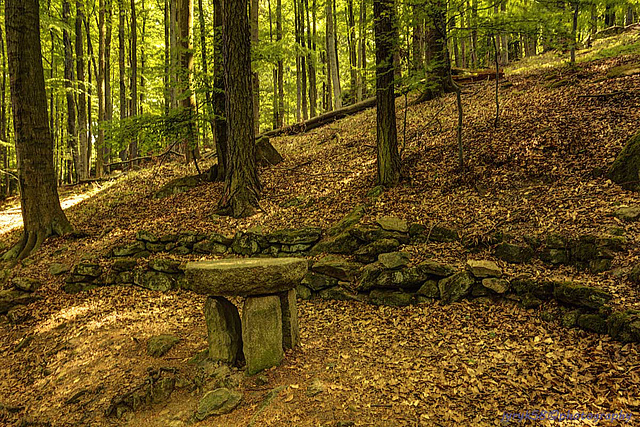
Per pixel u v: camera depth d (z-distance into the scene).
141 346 5.29
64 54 18.11
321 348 4.79
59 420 4.14
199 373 4.40
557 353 3.98
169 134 10.83
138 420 3.94
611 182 6.16
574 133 7.64
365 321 5.44
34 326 6.59
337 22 23.28
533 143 7.83
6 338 6.43
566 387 3.46
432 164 8.61
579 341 4.11
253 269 4.14
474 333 4.67
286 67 29.95
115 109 30.17
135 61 20.72
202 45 11.38
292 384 4.02
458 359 4.18
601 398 3.24
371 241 6.58
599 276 4.75
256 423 3.51
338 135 13.09
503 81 12.72
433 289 5.57
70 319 6.57
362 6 19.19
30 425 4.17
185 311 6.38
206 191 10.77
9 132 24.17
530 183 6.91
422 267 5.72
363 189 8.62
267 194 9.51
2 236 11.46
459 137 7.95
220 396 3.89
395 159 8.32
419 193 7.77
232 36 8.80
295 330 4.85
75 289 7.76
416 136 10.38
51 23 15.34
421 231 6.62
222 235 8.00
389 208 7.52
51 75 19.88
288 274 4.36
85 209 12.22
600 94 8.67
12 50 9.35
